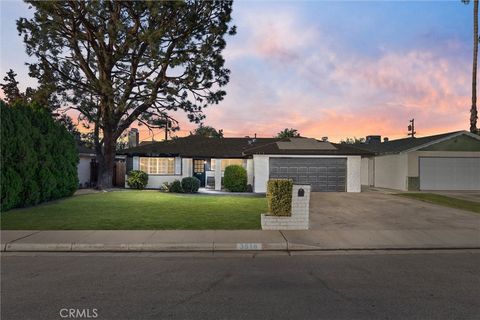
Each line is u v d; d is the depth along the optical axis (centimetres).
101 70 2184
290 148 2320
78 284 614
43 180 1582
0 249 873
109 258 804
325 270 710
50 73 2114
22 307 511
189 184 2186
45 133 1695
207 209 1453
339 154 2253
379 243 930
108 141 2312
